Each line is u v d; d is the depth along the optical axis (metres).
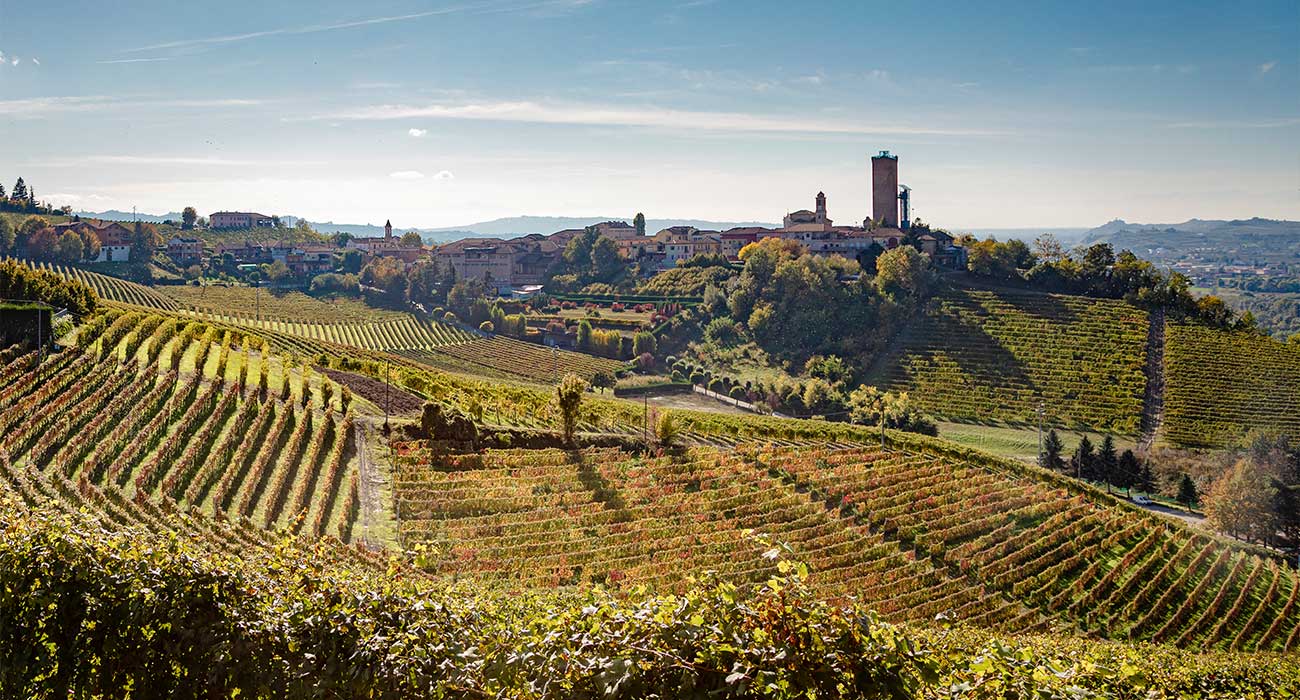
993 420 123.69
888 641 8.92
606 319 164.88
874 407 114.81
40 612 12.84
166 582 12.28
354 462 52.94
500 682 10.15
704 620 9.36
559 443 62.72
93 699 12.59
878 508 60.47
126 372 56.88
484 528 46.91
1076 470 97.56
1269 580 63.41
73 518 15.86
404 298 192.50
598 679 9.12
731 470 62.41
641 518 52.31
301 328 148.88
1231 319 146.75
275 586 12.26
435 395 71.00
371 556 39.62
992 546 58.78
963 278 168.88
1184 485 91.75
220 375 60.78
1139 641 49.28
